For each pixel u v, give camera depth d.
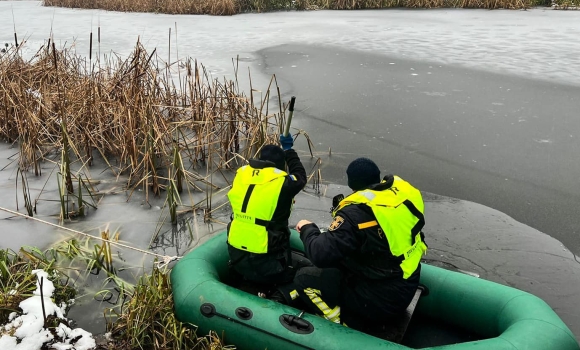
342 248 2.50
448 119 7.28
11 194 4.91
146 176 4.80
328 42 12.51
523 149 6.21
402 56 10.98
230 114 5.82
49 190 5.01
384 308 2.67
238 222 3.02
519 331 2.57
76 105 5.93
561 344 2.52
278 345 2.70
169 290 3.26
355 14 17.11
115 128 5.66
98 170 5.48
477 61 10.43
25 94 5.93
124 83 5.89
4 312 3.08
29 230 4.27
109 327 3.12
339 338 2.60
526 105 7.82
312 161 5.90
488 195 5.09
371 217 2.54
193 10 18.03
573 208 4.80
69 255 3.86
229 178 5.41
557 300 3.47
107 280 3.63
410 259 2.62
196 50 11.66
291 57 11.01
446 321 3.10
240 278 3.46
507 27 14.04
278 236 2.99
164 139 5.48
